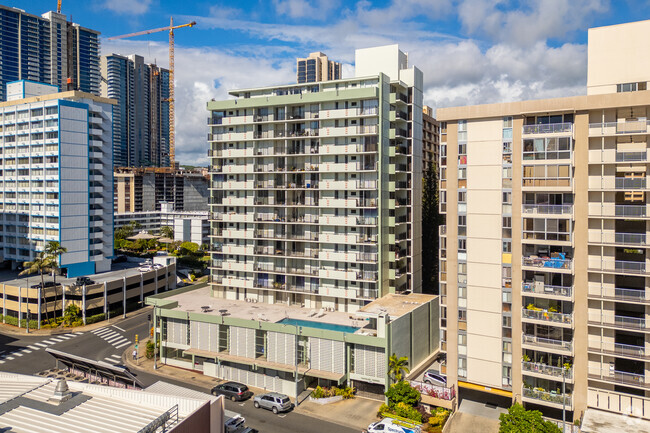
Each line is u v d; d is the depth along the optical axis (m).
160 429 33.22
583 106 46.41
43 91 114.00
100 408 36.28
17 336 82.31
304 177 77.38
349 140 74.12
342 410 56.03
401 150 79.62
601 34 48.84
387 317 58.31
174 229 171.88
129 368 69.19
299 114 77.19
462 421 51.62
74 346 77.81
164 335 72.50
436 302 73.75
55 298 88.62
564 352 47.84
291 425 52.38
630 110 46.28
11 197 107.56
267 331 63.78
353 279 73.69
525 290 49.75
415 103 84.19
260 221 79.25
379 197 72.88
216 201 83.19
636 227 47.03
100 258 104.69
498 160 50.59
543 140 48.34
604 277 47.44
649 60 47.06
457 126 52.66
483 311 52.34
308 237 77.50
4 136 107.75
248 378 64.00
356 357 59.81
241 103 79.12
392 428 47.59
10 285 90.69
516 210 49.88
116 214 195.62
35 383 41.25
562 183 47.62
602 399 47.44
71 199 99.56
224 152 81.50
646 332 45.00
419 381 61.22
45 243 100.38
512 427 44.06
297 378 59.47
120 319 92.50
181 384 63.81
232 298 83.38
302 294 78.62
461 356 53.88
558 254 48.69
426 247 102.56
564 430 47.06
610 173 46.75
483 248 51.91
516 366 50.78
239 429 49.88
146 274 103.38
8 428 32.84
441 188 55.50
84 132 101.75
